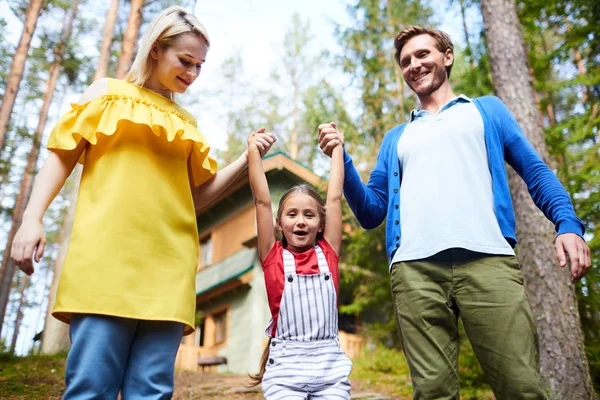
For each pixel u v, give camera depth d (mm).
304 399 2238
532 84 6105
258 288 12234
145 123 2234
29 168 14977
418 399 2281
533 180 2523
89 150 2277
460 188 2451
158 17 2398
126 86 2400
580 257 2211
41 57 15039
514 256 2357
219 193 2574
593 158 7184
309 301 2387
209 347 13539
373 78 14359
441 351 2309
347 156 2758
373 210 2816
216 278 13930
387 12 14844
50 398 5797
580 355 5078
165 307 2066
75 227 2105
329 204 2600
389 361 10961
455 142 2543
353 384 8859
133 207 2133
